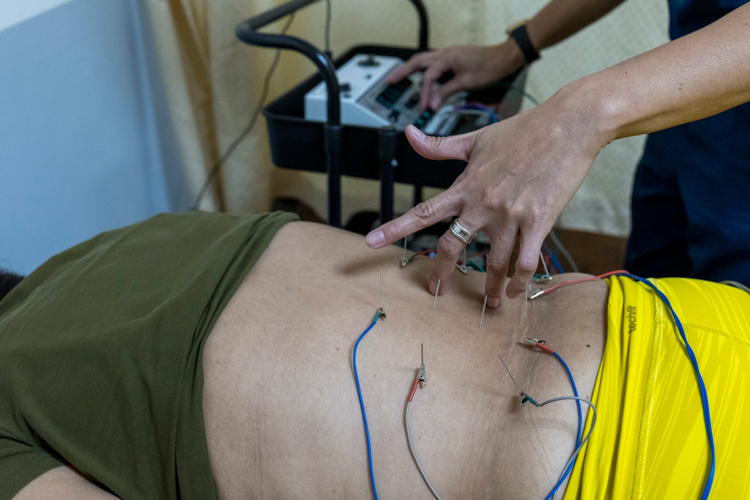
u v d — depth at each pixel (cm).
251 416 68
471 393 65
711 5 83
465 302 75
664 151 104
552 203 62
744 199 85
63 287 79
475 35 181
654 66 61
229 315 73
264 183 196
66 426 69
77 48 137
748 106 80
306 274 78
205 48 173
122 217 164
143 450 69
